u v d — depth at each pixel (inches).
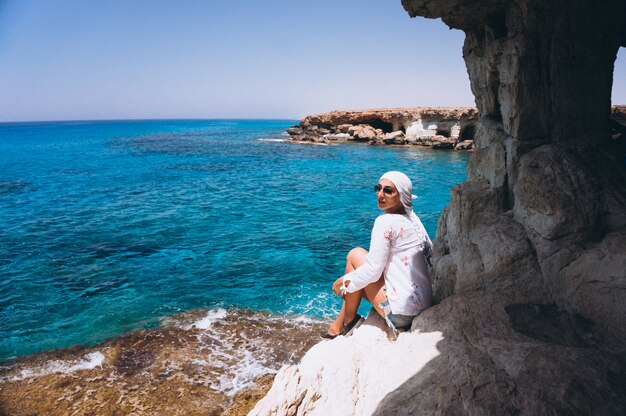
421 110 1717.5
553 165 159.0
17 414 182.5
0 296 313.3
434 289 163.6
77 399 192.1
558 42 172.6
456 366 100.3
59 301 304.5
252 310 288.7
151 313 284.0
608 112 194.7
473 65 243.3
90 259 397.7
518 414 84.7
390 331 130.6
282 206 650.2
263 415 108.9
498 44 195.5
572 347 103.3
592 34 177.0
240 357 226.5
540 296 132.1
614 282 118.7
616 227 140.4
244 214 593.3
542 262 139.0
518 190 163.0
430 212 604.4
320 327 263.3
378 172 1050.1
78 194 752.3
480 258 146.5
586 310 122.1
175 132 3745.1
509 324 119.1
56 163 1264.8
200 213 599.5
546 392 87.5
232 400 189.8
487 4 195.2
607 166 164.2
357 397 109.4
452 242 203.3
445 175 977.5
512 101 180.2
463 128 1581.0
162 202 681.6
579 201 141.0
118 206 647.8
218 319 274.4
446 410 90.0
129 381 205.5
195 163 1270.9
